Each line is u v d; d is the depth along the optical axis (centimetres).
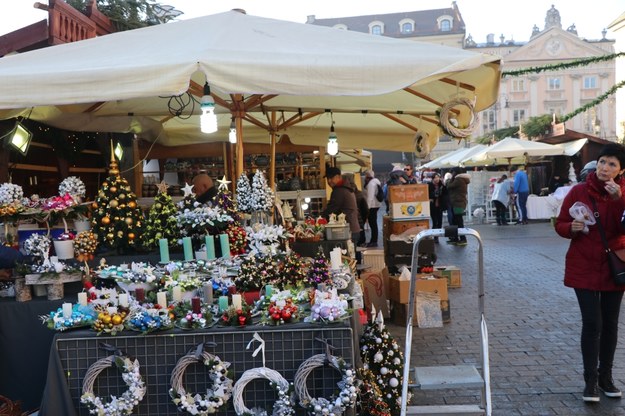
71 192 551
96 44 519
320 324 362
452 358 598
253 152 1158
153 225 534
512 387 513
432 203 1777
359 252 918
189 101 720
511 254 1328
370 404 418
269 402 361
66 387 364
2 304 449
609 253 462
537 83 7238
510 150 1998
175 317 379
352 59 430
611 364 487
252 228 566
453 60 436
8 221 503
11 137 634
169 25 560
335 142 928
